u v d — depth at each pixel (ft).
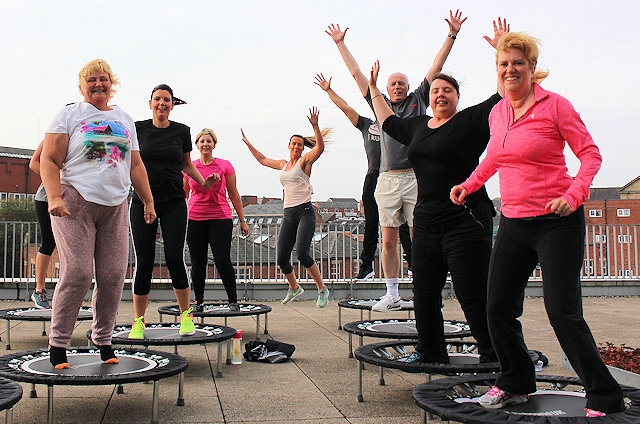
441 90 11.64
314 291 35.50
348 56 16.74
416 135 11.90
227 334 15.10
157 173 15.03
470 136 11.26
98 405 11.58
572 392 9.66
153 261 14.85
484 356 11.73
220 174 19.61
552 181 8.59
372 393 12.66
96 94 11.13
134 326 14.73
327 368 15.25
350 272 36.29
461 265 11.39
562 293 8.30
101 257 11.14
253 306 20.66
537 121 8.66
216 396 12.32
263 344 16.29
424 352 11.78
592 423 7.66
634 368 12.83
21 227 33.53
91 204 10.75
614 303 33.99
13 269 33.55
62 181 10.77
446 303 33.27
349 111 22.16
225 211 19.72
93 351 12.28
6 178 160.35
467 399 9.12
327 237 36.37
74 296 10.69
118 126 11.26
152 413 10.32
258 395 12.42
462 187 9.69
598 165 8.33
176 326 16.65
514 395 8.95
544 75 9.06
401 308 19.86
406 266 37.42
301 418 10.75
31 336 20.21
